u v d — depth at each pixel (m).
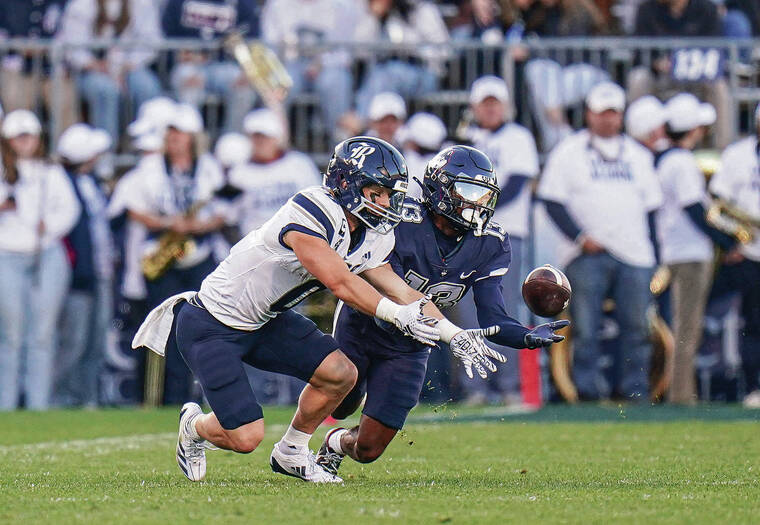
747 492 15.61
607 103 32.28
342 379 16.73
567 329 33.53
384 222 16.25
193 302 16.91
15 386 33.53
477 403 33.53
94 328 34.47
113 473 18.58
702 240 33.62
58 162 34.38
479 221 16.75
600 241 32.41
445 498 14.83
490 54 36.06
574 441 24.33
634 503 14.40
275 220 16.23
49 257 33.50
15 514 13.43
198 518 13.03
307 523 12.67
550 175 32.75
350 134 36.19
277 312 16.66
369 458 18.09
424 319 15.83
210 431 16.80
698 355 35.31
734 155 33.66
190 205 33.53
